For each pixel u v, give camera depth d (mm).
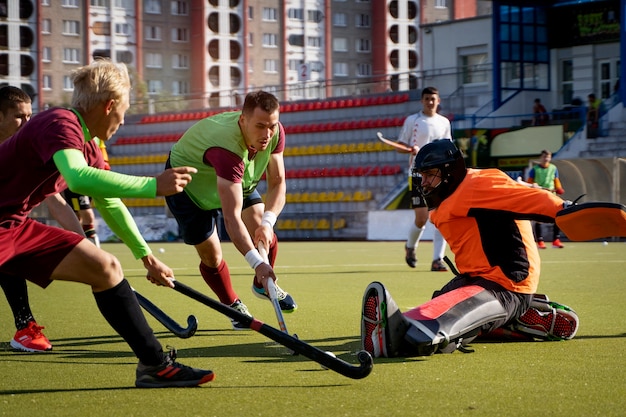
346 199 30297
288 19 62844
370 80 35125
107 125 4324
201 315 7879
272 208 6660
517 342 6012
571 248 19344
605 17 31109
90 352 5812
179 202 6918
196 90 59031
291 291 9883
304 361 5398
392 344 5336
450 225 5789
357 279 11477
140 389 4555
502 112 30812
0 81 50812
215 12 59500
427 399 4238
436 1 66312
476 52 36000
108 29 56031
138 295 5922
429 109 12234
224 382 4715
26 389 4570
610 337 6246
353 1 65062
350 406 4098
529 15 31672
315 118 34812
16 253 4324
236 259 16641
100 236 27516
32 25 51625
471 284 5715
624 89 27219
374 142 31641
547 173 19797
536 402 4152
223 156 6125
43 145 4121
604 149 26375
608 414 3912
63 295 9672
